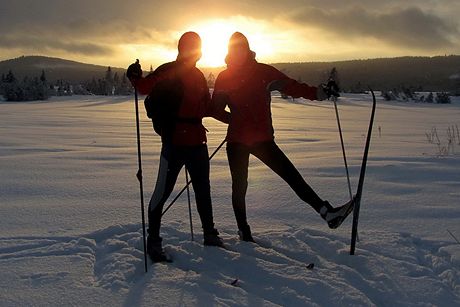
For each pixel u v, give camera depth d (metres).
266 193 5.35
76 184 6.02
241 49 3.79
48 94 63.41
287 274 3.20
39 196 5.35
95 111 31.84
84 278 3.13
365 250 3.59
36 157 8.59
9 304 2.77
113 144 11.27
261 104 3.80
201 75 3.69
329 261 3.47
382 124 21.73
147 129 16.55
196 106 3.65
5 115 25.36
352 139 13.12
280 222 4.37
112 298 2.86
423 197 5.20
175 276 3.15
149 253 3.49
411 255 3.52
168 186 3.60
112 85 84.00
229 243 3.79
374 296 2.95
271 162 3.79
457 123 22.52
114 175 6.75
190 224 3.95
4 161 8.01
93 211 4.68
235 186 3.86
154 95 3.56
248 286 3.06
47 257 3.49
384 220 4.37
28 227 4.16
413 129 18.11
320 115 30.97
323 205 3.63
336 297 2.88
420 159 7.96
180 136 3.60
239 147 3.82
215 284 3.02
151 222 3.54
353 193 5.43
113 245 3.70
